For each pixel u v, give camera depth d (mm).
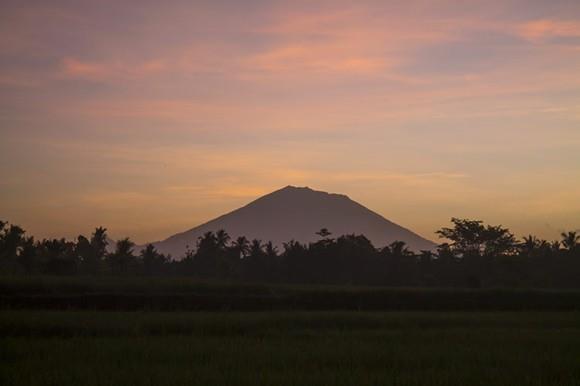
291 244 69125
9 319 22906
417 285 64562
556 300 42719
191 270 72875
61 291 35281
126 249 70125
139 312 28828
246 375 14039
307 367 15445
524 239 74688
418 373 14672
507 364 15984
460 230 72625
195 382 13266
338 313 29703
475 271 64875
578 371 15031
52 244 68750
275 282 64688
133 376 13750
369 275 66000
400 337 21734
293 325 25562
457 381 13789
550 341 20750
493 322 28547
